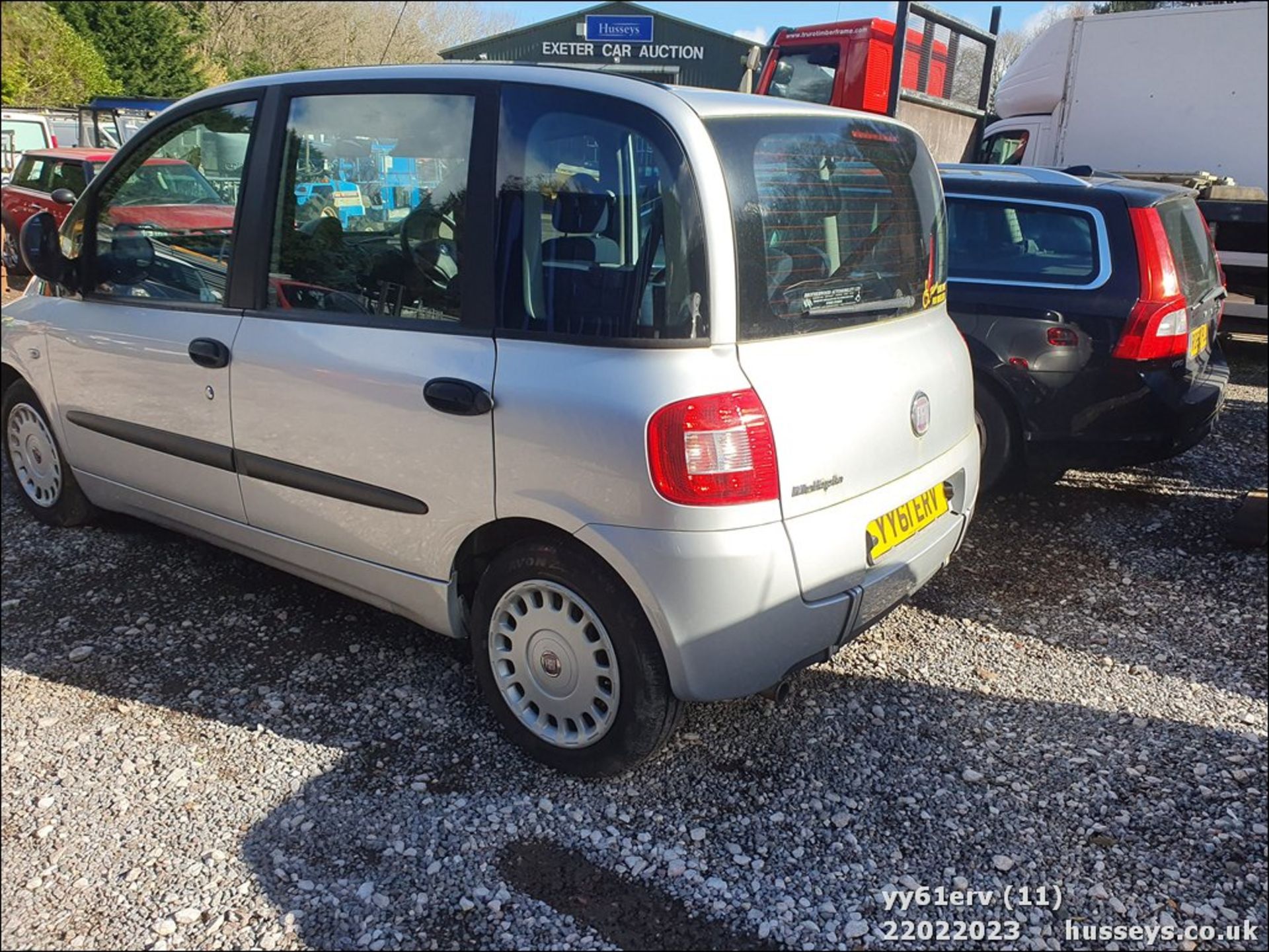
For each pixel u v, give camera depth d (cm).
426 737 312
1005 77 1149
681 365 249
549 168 271
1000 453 487
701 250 249
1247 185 995
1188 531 488
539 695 295
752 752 305
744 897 249
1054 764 302
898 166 321
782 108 286
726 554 247
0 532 463
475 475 279
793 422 257
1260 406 753
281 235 327
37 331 422
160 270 369
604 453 253
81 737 311
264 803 282
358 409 301
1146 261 456
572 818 276
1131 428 463
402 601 316
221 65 3581
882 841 269
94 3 3206
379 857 261
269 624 380
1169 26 990
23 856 263
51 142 2005
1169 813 280
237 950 233
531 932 238
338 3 3419
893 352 297
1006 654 368
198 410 352
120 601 397
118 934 238
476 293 279
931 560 308
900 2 791
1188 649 373
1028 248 480
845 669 355
